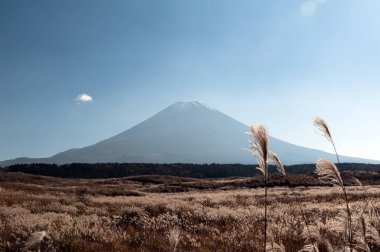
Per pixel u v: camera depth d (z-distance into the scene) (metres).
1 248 8.87
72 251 9.05
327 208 18.89
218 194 45.62
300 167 124.19
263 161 5.35
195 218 17.55
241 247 10.15
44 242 9.31
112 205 26.31
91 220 14.81
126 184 80.75
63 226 11.30
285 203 27.59
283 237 10.12
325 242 6.28
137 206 24.11
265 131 5.41
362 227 5.60
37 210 20.27
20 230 10.59
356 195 30.30
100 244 10.05
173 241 6.27
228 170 149.25
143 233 12.22
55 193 41.59
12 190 38.53
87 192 47.06
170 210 20.47
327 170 5.76
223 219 16.84
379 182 62.31
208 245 10.55
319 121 5.88
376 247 6.84
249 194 41.44
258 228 12.88
